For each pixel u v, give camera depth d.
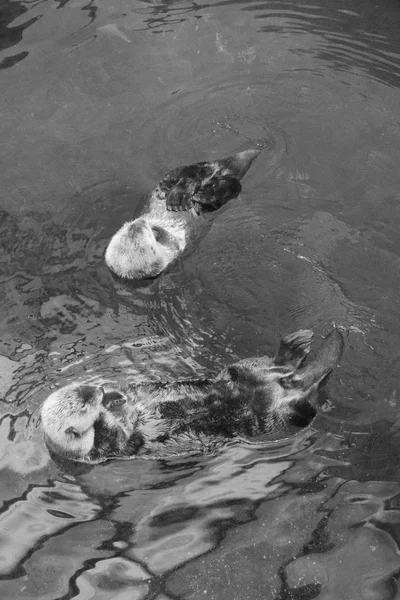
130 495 4.95
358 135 6.16
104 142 6.19
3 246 5.77
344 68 6.50
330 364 5.16
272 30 6.72
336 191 5.92
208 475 4.99
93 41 6.66
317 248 5.71
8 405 5.21
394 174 5.98
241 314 5.51
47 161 6.11
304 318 5.48
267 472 4.98
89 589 4.68
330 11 6.82
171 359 5.37
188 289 5.62
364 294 5.55
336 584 4.65
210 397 5.04
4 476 5.00
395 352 5.34
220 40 6.67
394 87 6.40
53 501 4.93
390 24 6.73
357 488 4.91
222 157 6.09
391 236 5.74
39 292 5.61
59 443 5.03
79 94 6.41
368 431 5.09
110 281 5.68
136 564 4.74
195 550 4.77
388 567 4.68
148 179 6.04
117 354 5.39
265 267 5.66
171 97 6.38
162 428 5.05
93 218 5.89
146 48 6.63
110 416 5.08
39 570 4.73
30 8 6.83
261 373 5.10
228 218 5.84
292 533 4.79
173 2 6.87
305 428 5.11
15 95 6.41
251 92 6.40
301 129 6.21
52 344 5.42
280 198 5.91
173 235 5.79
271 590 4.66
